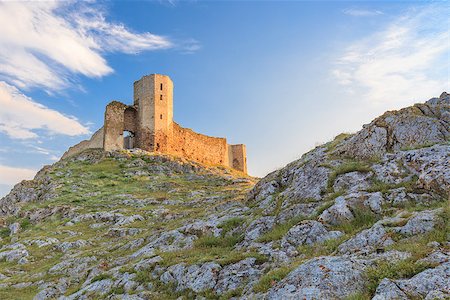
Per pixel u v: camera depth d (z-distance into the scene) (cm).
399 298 853
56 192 4800
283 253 1414
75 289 1847
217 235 2048
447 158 1530
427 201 1391
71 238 3178
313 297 938
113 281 1716
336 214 1511
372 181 1703
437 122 1886
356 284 958
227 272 1407
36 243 3134
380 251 1107
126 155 6406
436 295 820
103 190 4919
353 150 2130
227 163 9131
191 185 5291
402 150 1819
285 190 2173
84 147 7825
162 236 2244
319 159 2223
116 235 3028
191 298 1359
